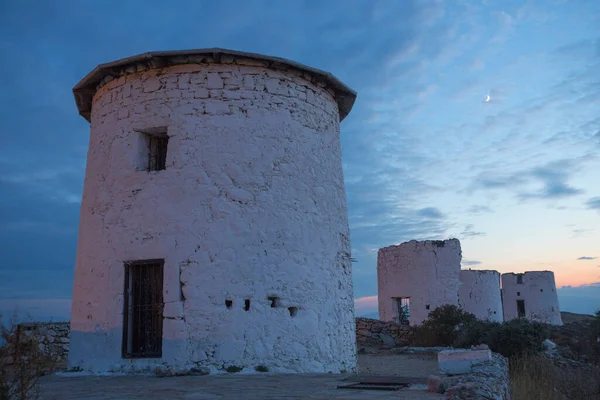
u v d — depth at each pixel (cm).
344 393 687
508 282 4206
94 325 1075
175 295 1020
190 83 1118
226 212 1062
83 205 1195
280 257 1083
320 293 1135
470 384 634
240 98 1122
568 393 1302
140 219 1077
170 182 1076
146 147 1150
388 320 2792
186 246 1041
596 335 2078
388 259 2845
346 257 1270
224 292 1027
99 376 985
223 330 1010
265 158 1112
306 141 1186
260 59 1135
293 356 1050
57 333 1452
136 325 1058
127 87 1160
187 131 1096
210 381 854
